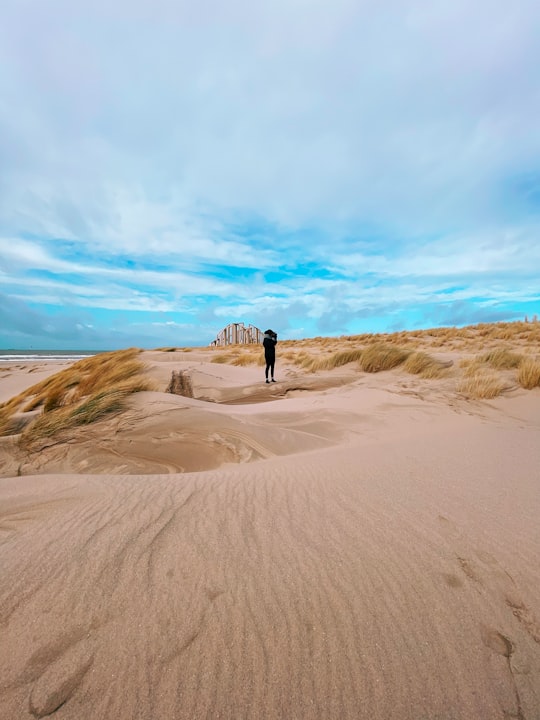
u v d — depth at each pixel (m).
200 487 2.70
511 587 1.57
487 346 14.96
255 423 5.18
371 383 8.59
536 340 15.48
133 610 1.42
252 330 42.19
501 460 3.25
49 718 1.04
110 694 1.12
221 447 4.50
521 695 1.13
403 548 1.85
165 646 1.27
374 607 1.46
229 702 1.11
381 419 5.55
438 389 7.20
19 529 2.05
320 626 1.37
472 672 1.20
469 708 1.10
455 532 1.99
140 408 5.38
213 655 1.25
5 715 1.04
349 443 4.59
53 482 2.89
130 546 1.85
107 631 1.33
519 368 7.59
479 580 1.61
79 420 5.23
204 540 1.91
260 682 1.17
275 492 2.57
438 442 3.95
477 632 1.35
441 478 2.80
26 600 1.46
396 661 1.24
